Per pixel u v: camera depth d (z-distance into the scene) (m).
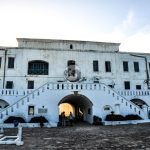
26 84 36.25
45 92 28.39
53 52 38.56
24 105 27.45
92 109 29.39
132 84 40.50
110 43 43.19
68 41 41.25
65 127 25.52
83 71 38.81
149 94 37.12
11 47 37.31
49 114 27.83
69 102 40.72
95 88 29.88
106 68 40.12
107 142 14.57
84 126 26.42
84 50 39.75
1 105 32.84
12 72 36.34
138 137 16.53
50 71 37.66
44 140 15.84
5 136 17.36
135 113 30.23
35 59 37.62
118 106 29.77
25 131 21.53
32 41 40.06
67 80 37.69
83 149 12.41
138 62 41.97
